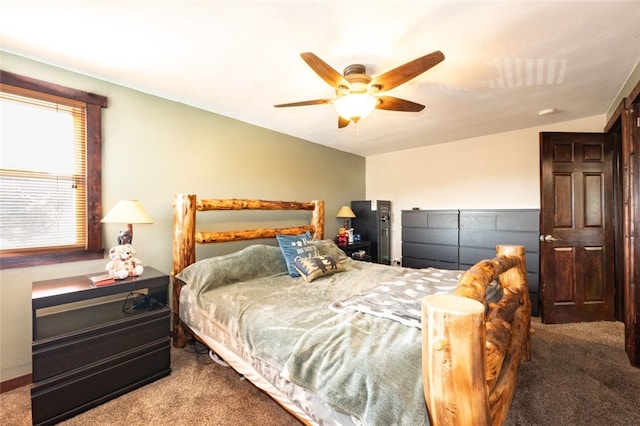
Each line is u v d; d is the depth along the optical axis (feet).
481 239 12.35
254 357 5.13
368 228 15.51
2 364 6.19
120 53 6.30
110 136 7.68
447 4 4.73
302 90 8.22
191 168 9.41
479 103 9.16
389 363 3.52
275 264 9.12
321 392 3.76
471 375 2.55
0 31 5.50
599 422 5.19
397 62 6.54
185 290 7.77
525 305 6.97
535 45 5.94
